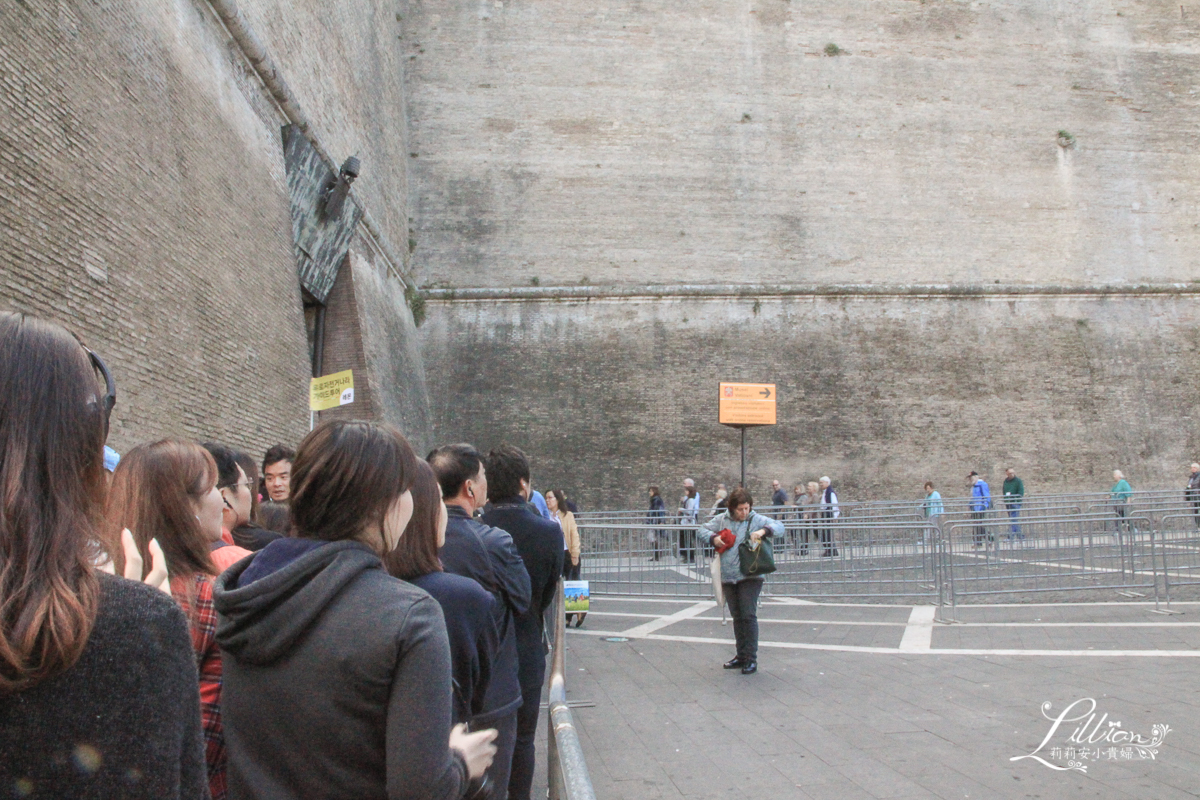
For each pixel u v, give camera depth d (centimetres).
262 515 409
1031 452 2398
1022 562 1077
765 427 2331
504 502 417
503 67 2441
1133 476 2416
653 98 2478
